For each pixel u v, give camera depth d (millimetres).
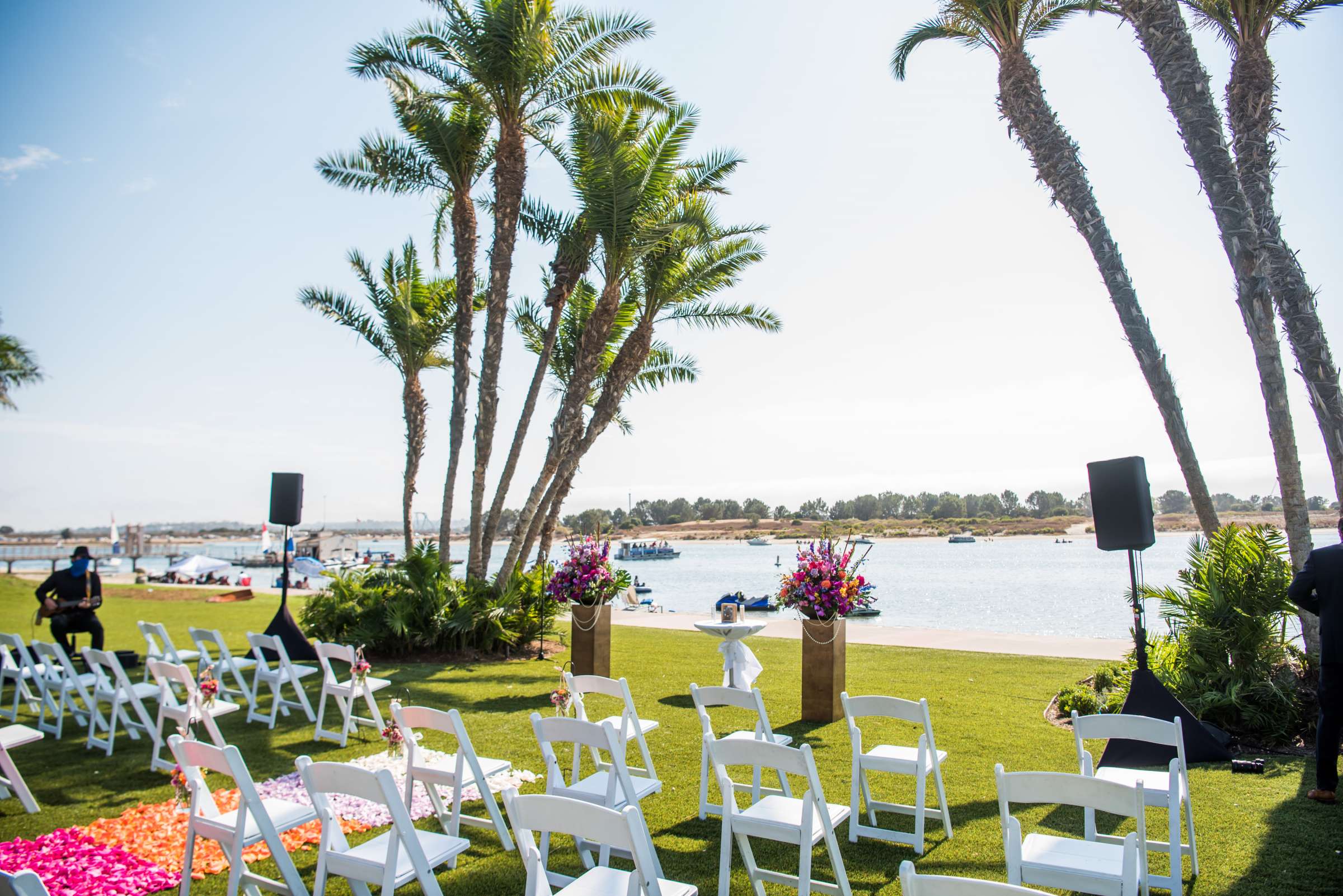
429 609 12672
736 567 92625
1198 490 8242
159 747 6789
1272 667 7422
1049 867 3406
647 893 3053
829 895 4180
